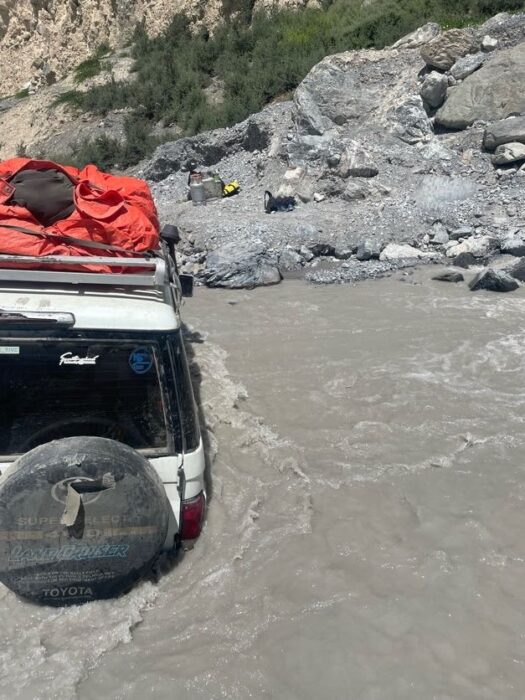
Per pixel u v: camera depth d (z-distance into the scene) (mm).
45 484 3516
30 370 3711
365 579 4371
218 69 26859
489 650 3818
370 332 8781
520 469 5609
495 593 4246
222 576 4359
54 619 3900
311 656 3773
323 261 12367
